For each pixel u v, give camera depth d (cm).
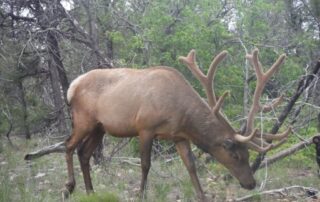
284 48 1265
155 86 838
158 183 912
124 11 1248
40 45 1127
